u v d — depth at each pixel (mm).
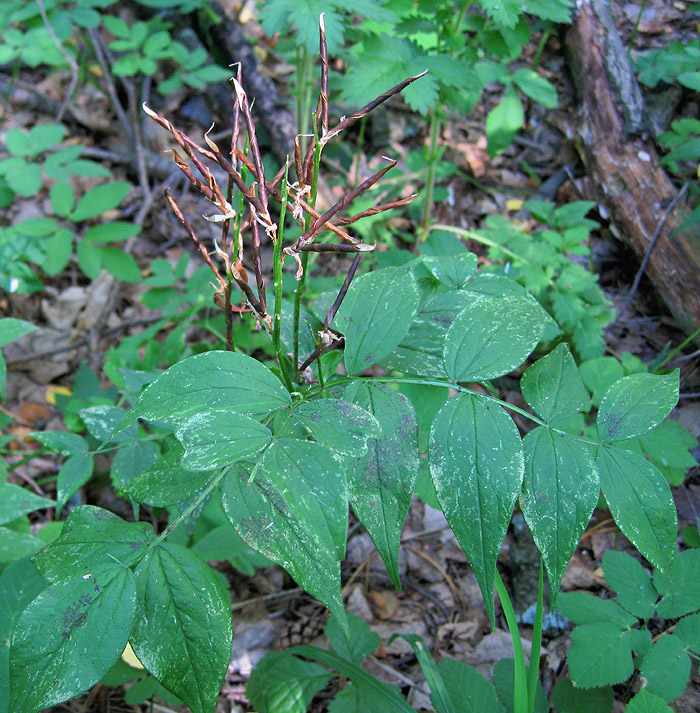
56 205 602
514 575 460
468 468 248
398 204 260
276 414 260
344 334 287
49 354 636
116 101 829
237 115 270
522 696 294
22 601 320
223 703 426
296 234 655
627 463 259
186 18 913
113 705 425
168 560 241
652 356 561
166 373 257
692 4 755
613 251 643
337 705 368
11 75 880
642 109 646
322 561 232
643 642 343
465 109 568
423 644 344
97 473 545
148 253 748
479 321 278
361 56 474
